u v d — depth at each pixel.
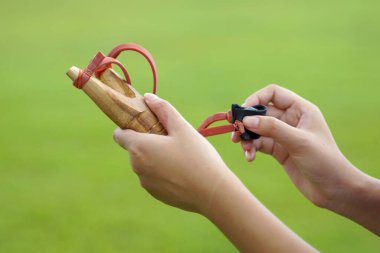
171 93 6.90
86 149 5.30
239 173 4.68
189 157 1.17
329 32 9.70
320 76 7.50
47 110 6.38
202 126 1.49
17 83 7.41
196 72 7.80
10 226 3.92
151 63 1.32
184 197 1.18
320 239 3.64
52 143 5.45
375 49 8.62
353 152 5.01
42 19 11.06
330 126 5.66
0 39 9.68
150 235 3.77
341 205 1.53
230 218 1.12
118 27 10.43
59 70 7.95
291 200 4.21
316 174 1.50
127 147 1.24
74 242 3.70
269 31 9.93
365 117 5.90
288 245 1.09
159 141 1.20
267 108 1.67
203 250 3.55
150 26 10.51
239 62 8.27
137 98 1.28
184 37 9.69
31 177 4.72
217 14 11.37
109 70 1.30
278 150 1.66
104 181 4.62
